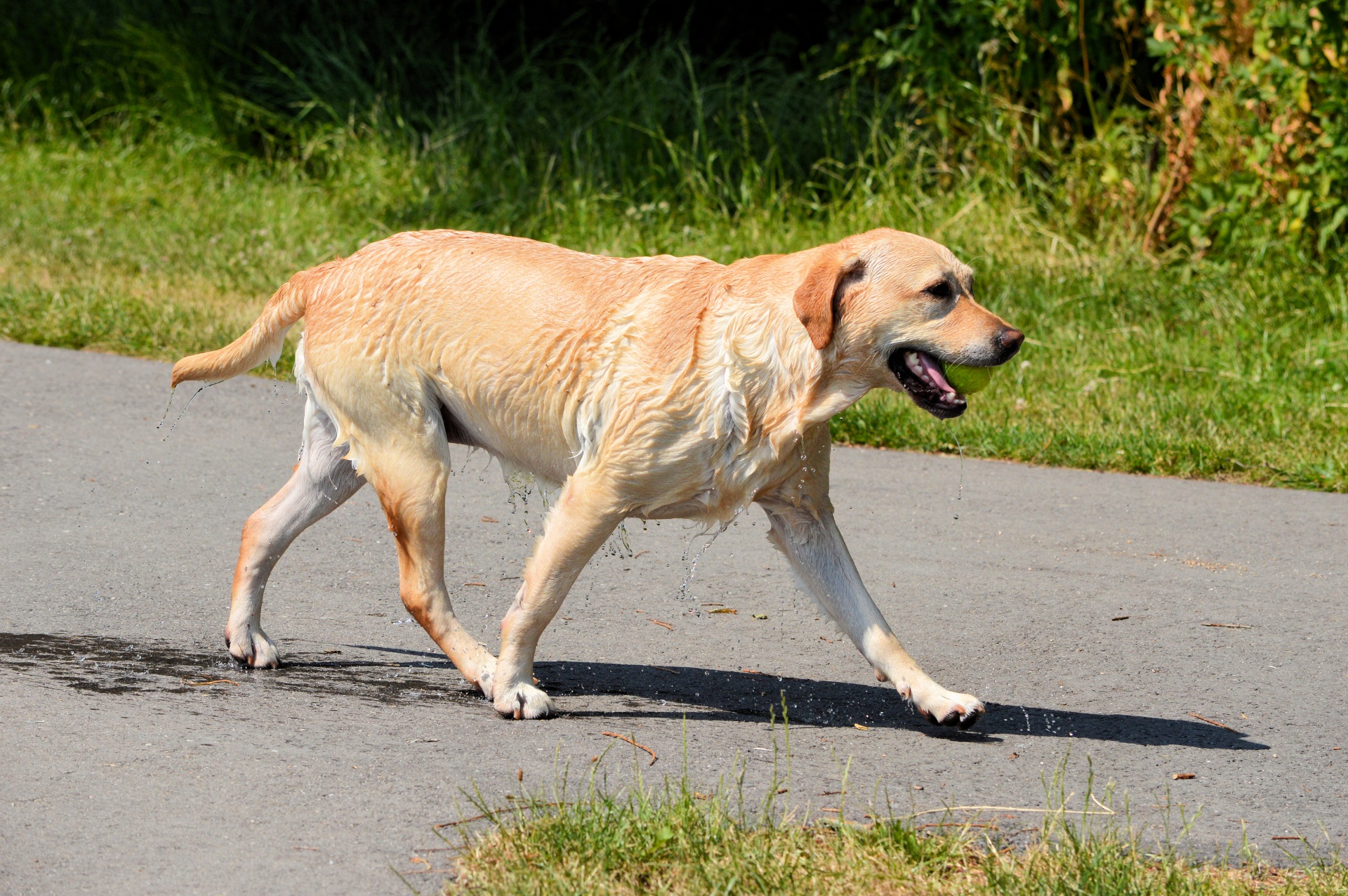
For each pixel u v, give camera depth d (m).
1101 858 4.59
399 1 24.72
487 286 6.18
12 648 6.67
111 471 10.09
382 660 6.91
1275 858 4.91
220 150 21.80
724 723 6.16
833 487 10.50
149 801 5.00
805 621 7.76
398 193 19.98
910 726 6.23
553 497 6.60
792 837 4.73
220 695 6.18
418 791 5.16
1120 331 14.61
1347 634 7.66
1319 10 14.71
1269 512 10.11
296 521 6.72
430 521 6.32
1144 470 11.26
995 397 12.82
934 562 8.81
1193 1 16.19
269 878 4.46
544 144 20.62
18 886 4.35
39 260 16.97
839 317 5.74
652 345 5.85
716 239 17.83
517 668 6.13
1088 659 7.20
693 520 6.18
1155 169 17.70
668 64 22.67
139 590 7.71
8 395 12.02
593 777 5.09
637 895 4.34
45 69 24.03
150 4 24.84
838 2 22.20
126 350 13.95
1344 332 14.20
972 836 4.92
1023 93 18.47
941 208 18.11
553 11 24.48
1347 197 15.48
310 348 6.45
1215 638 7.55
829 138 20.03
